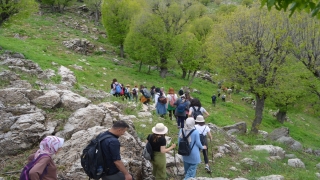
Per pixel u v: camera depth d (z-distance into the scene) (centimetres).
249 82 1805
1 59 1978
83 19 5703
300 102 2170
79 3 6556
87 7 6144
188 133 716
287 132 1844
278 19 1758
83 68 3030
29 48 3134
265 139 1655
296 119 3916
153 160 678
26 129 762
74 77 1992
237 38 1864
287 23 1750
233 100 3888
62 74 1939
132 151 745
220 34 1945
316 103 2067
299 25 1736
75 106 976
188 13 3944
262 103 1909
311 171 1112
